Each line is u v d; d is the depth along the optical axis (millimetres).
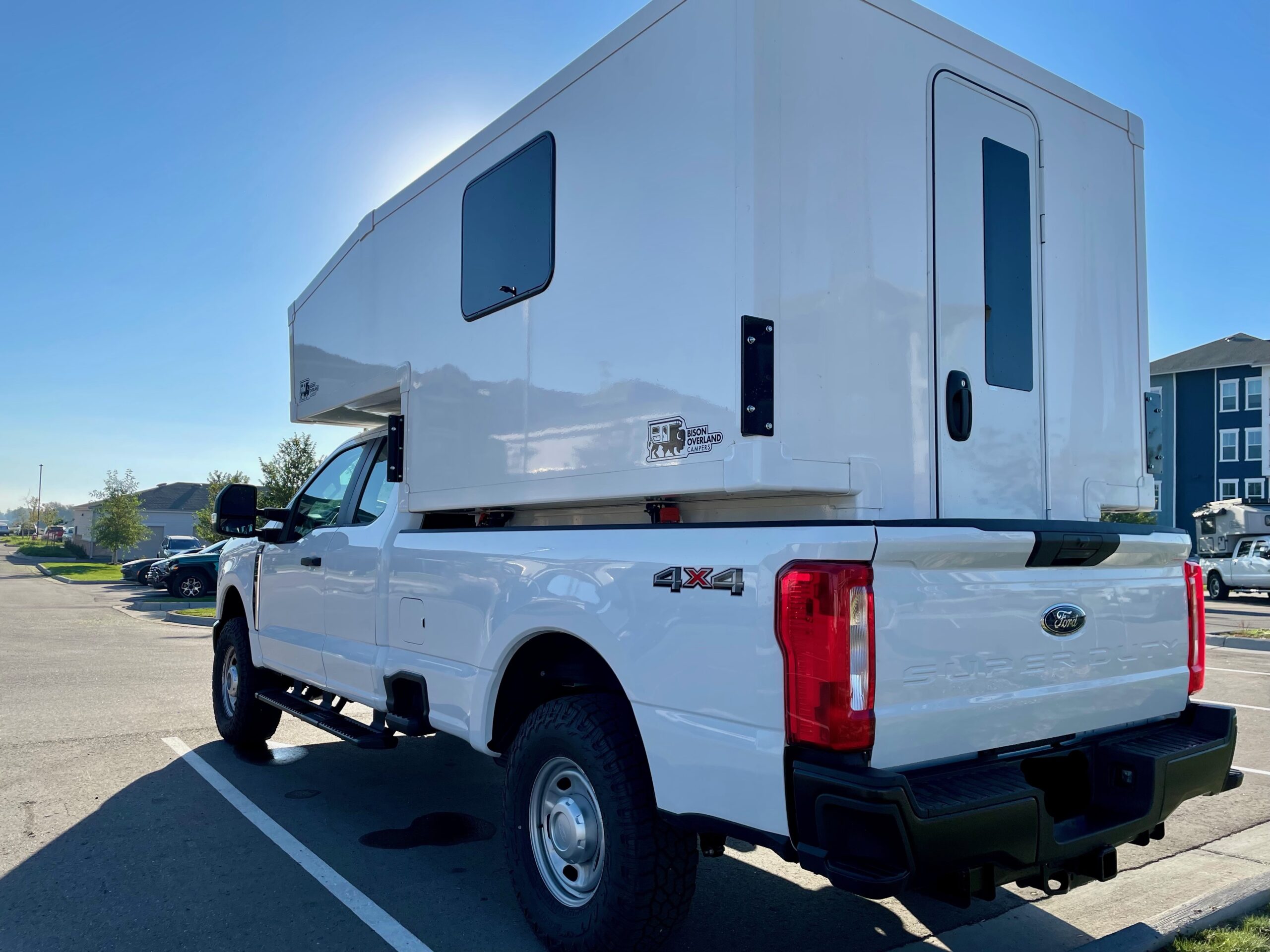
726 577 2697
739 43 2861
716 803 2672
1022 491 3410
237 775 5613
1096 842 2777
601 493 3303
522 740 3418
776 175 2830
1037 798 2602
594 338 3371
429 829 4668
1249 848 4422
